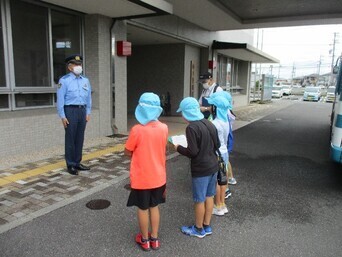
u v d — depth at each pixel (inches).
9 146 229.1
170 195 178.2
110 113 323.6
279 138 378.0
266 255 121.5
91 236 130.0
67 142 199.5
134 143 116.7
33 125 244.4
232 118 175.3
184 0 363.6
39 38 264.2
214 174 130.5
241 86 876.6
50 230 133.0
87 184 185.8
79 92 197.3
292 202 174.2
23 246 120.7
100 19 299.1
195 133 123.7
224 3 412.8
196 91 578.6
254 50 615.5
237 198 178.1
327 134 414.6
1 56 236.8
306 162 263.9
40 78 268.7
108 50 313.0
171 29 437.7
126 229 136.9
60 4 262.7
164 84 546.9
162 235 133.7
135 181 117.8
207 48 571.8
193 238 132.1
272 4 416.2
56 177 194.5
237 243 129.4
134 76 573.3
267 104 989.2
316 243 131.3
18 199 161.0
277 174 227.5
